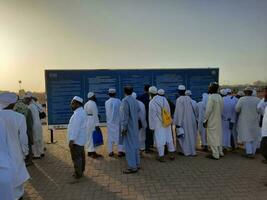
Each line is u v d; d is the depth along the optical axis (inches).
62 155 318.3
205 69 402.6
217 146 289.0
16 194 177.2
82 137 229.8
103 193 201.9
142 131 317.7
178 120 304.2
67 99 383.6
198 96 402.9
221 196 193.0
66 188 213.2
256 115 291.6
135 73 394.9
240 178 228.7
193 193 199.0
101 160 292.5
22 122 178.1
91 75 387.5
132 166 245.9
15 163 169.8
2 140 140.0
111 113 307.9
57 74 379.6
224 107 320.2
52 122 381.7
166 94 398.0
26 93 300.2
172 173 244.2
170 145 287.9
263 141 226.4
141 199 190.2
